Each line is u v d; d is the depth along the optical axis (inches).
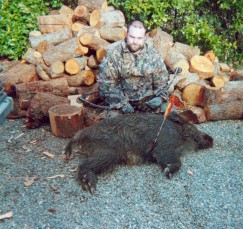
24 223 75.8
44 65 133.9
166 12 156.9
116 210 79.6
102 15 139.5
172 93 127.7
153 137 93.8
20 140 110.0
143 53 110.8
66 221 76.4
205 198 83.0
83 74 132.6
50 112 108.2
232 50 161.6
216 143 107.5
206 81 134.5
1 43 158.1
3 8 155.6
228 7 149.3
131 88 113.1
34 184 88.7
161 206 80.7
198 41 156.6
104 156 89.9
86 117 111.3
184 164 96.2
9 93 129.1
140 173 92.6
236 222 76.0
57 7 164.1
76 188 87.0
